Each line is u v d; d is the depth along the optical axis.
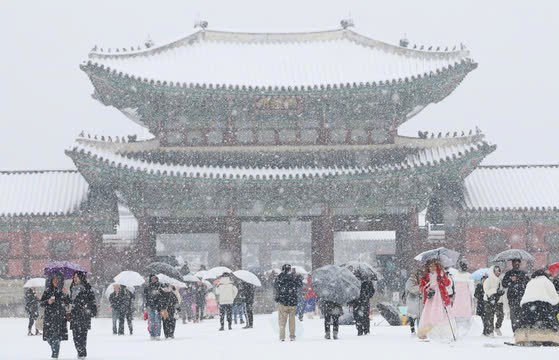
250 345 33.12
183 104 74.88
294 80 76.56
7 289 75.31
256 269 75.19
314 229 77.31
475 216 76.69
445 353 27.31
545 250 77.06
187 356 28.86
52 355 29.38
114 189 77.25
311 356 27.25
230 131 75.88
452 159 71.50
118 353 31.25
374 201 75.19
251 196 74.69
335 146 75.88
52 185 78.62
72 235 76.12
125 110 78.75
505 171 81.19
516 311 31.11
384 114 76.12
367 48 81.00
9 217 74.88
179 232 78.25
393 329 44.19
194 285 59.53
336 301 35.81
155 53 78.50
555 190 78.56
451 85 77.75
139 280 45.38
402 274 77.19
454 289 34.00
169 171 71.81
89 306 28.70
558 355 25.50
